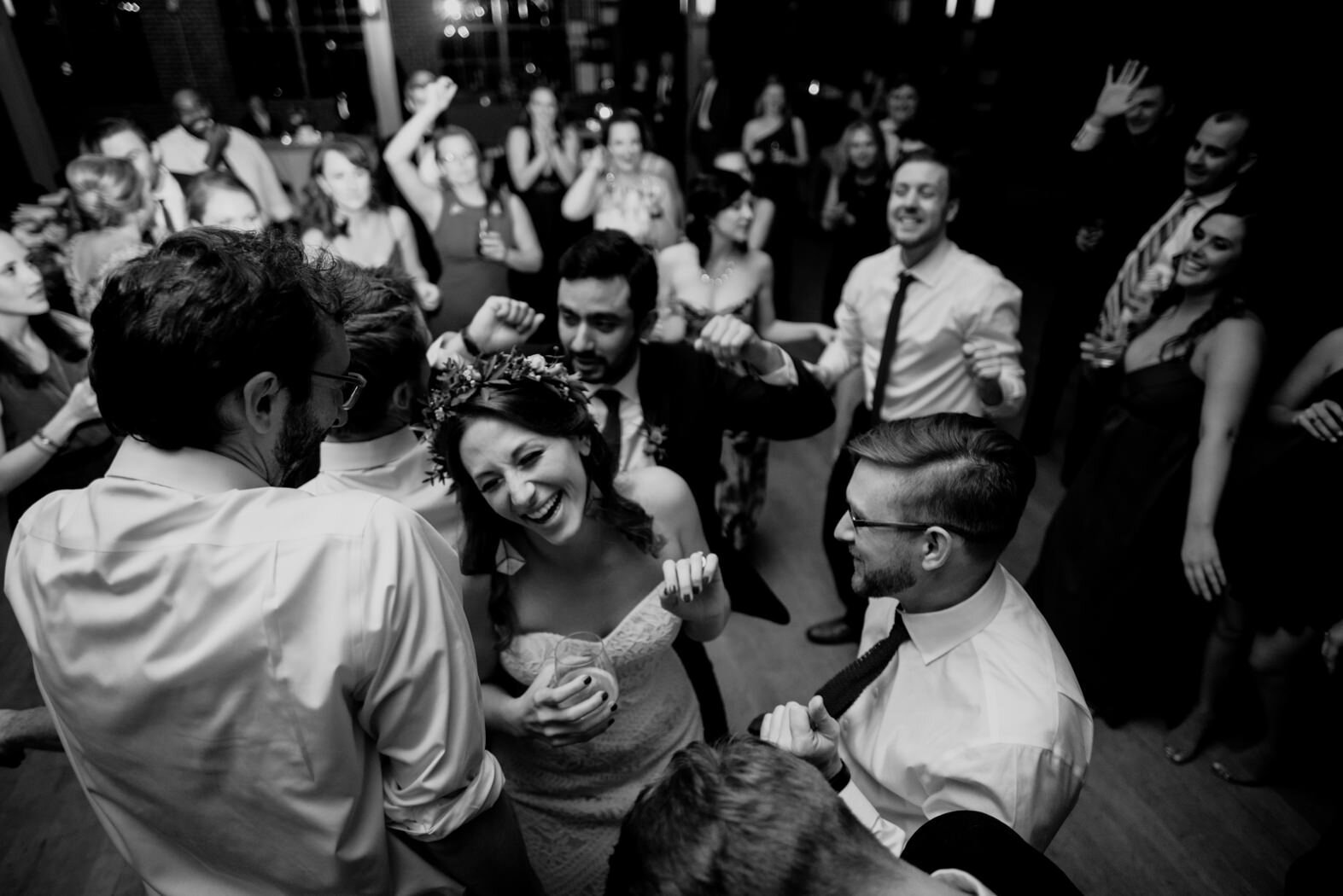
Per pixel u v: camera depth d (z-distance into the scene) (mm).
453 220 3383
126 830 909
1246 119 2395
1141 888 1904
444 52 7266
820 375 2467
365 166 3133
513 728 1238
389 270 1468
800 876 583
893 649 1231
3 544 2018
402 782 875
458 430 1141
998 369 2021
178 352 733
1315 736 2254
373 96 6465
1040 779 997
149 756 820
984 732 1038
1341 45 2902
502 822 979
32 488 2021
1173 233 2561
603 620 1397
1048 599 2373
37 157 5223
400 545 819
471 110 7008
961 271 2172
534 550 1345
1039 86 6293
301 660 774
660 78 7246
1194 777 2174
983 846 777
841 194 4461
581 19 7297
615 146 4027
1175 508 2018
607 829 1431
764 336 3012
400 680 818
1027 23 6207
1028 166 6539
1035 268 6438
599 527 1355
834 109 7336
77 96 6324
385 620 794
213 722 786
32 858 2064
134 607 767
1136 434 2059
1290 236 1796
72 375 2223
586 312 1644
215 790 830
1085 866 1957
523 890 1041
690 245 2902
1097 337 2227
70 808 2201
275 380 806
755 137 5520
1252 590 1932
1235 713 2340
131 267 759
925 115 5891
